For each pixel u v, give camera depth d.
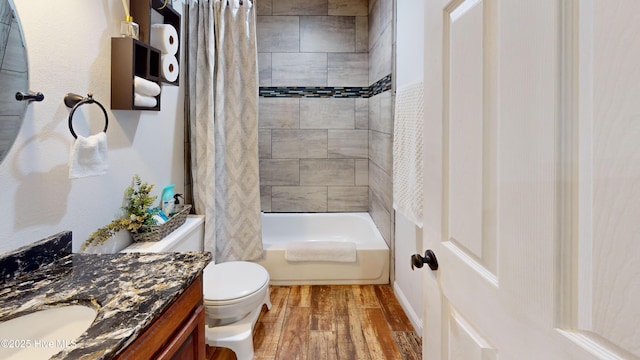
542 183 0.53
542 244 0.53
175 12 2.08
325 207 3.65
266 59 3.52
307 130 3.58
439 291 0.93
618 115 0.41
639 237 0.39
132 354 0.74
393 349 1.95
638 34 0.38
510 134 0.61
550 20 0.50
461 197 0.80
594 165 0.44
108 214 1.57
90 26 1.40
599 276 0.44
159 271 1.04
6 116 1.01
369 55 3.46
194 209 2.54
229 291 1.78
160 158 2.13
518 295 0.59
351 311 2.37
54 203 1.23
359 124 3.58
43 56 1.15
